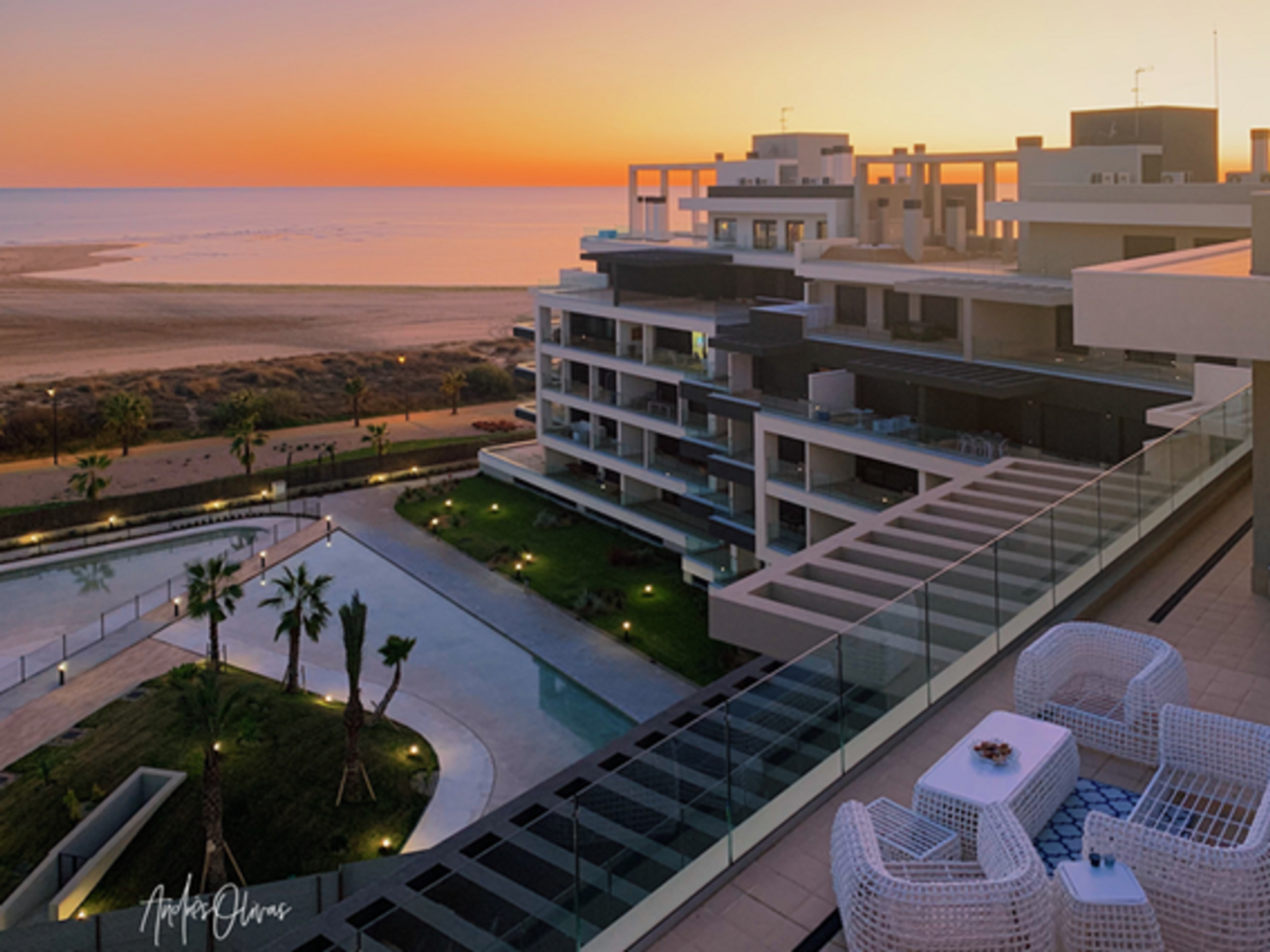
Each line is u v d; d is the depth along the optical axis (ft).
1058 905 28.84
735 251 170.09
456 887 30.66
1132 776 38.88
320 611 122.31
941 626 45.96
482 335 552.41
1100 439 115.14
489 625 140.46
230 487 204.44
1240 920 28.58
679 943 32.73
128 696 121.70
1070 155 138.41
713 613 68.69
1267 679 47.11
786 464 136.05
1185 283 44.62
